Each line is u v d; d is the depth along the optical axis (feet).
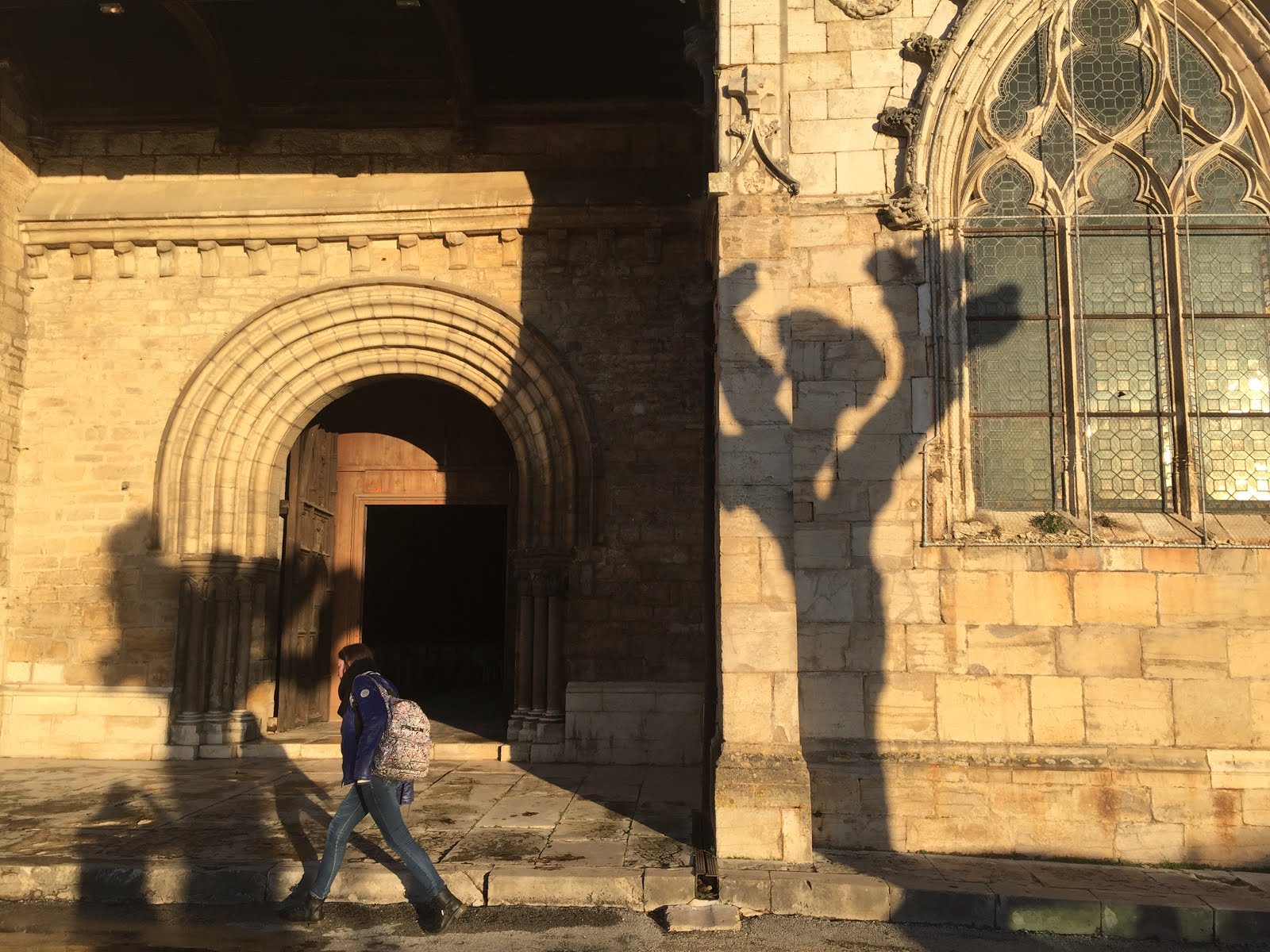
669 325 34.76
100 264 35.99
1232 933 17.66
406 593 65.72
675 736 32.48
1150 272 24.52
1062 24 24.88
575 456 34.24
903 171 23.63
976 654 22.22
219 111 35.63
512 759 32.94
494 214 35.01
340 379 36.35
